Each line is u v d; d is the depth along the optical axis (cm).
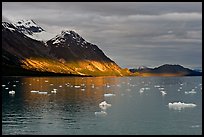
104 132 4753
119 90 12300
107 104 7350
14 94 9819
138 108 6975
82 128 4969
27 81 17938
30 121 5453
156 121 5491
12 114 6103
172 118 5762
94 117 5816
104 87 14300
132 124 5256
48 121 5462
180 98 9238
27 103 7694
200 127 5056
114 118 5725
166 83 19812
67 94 10100
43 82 17338
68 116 5903
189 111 6525
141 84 18100
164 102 8162
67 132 4725
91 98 8969
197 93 10944
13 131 4759
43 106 7188
